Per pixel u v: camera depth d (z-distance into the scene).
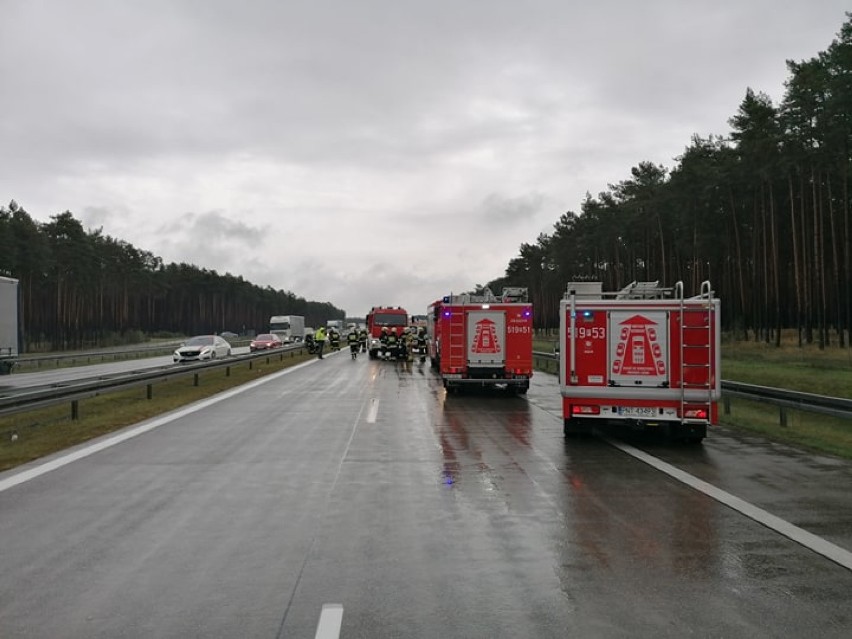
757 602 4.74
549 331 105.50
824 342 41.34
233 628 4.32
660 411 11.66
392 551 5.86
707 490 8.20
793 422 15.80
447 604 4.70
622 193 69.31
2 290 29.33
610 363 11.79
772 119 44.94
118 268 93.75
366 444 11.48
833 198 47.03
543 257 98.44
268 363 37.16
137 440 11.80
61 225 76.44
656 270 65.31
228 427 13.43
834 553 5.80
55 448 11.05
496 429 13.46
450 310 20.78
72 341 82.56
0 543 6.08
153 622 4.42
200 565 5.49
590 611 4.59
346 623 4.39
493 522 6.77
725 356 38.84
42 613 4.57
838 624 4.38
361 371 31.27
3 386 26.41
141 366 40.19
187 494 7.91
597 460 10.21
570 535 6.33
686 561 5.60
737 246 51.12
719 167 50.34
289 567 5.45
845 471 9.39
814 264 47.19
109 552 5.82
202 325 136.12
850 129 37.44
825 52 40.00
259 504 7.46
